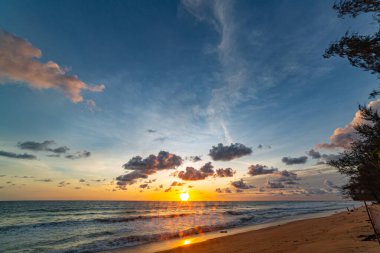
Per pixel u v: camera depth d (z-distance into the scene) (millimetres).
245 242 17312
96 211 69188
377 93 6246
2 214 58125
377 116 6633
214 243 18234
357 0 5633
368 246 8672
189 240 21156
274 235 19609
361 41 5730
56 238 24562
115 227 32531
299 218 40094
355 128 7484
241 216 48719
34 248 19844
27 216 53375
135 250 17484
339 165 10336
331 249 9297
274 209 75000
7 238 25156
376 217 7816
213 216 50094
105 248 18547
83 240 22812
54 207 86938
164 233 25672
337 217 29938
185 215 53062
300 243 13242
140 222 39156
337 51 6195
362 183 12625
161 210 77500
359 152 9094
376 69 6047
